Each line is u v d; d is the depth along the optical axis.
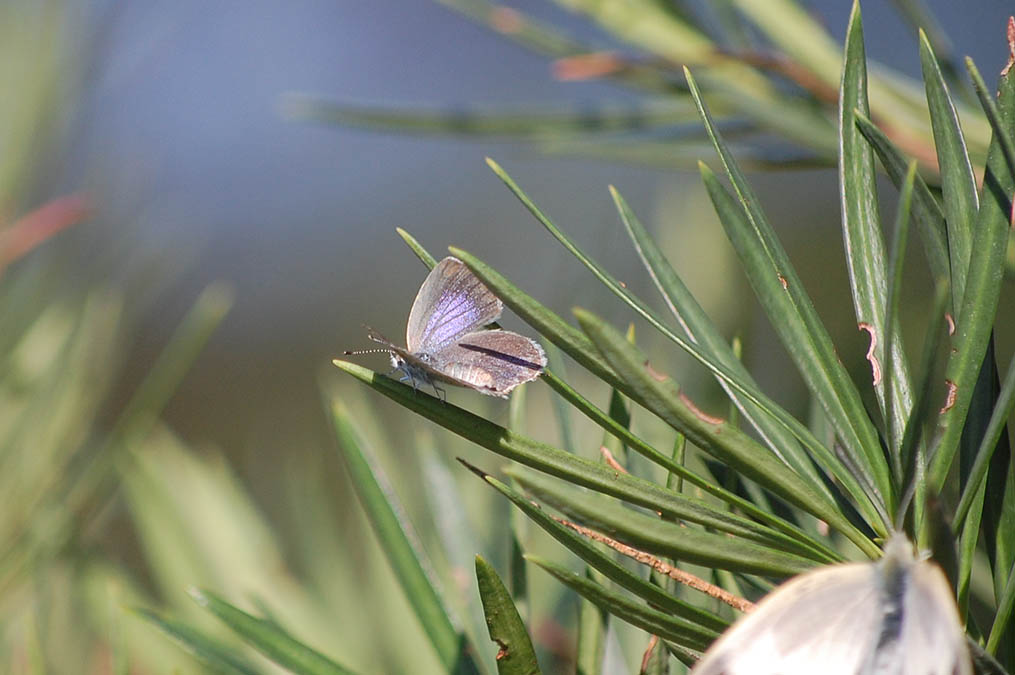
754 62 0.68
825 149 0.68
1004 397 0.60
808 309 0.61
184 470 0.73
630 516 0.60
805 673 0.58
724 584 0.64
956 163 0.61
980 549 0.67
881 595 0.59
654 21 0.69
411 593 0.64
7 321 0.73
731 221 0.62
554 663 0.69
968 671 0.58
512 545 0.65
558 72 0.69
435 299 0.67
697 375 0.72
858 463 0.61
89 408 0.72
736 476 0.64
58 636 0.70
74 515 0.70
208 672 0.69
